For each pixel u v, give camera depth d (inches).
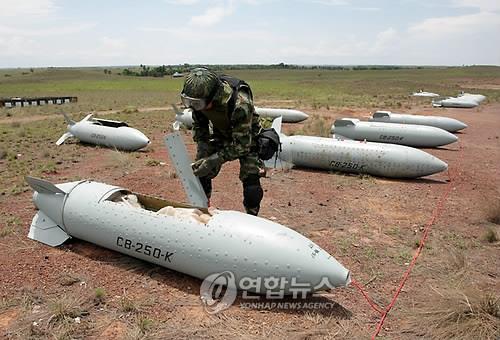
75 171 362.0
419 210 265.9
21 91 1946.4
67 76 3929.6
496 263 190.1
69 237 196.1
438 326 139.4
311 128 593.0
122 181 323.9
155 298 154.6
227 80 177.2
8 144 498.6
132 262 181.8
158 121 754.8
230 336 133.1
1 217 235.6
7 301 150.8
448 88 2142.0
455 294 149.9
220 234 152.9
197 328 137.3
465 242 213.9
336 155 350.9
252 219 157.9
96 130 472.4
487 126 706.8
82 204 185.5
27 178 199.0
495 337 132.3
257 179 194.5
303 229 228.4
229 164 389.7
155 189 301.7
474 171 379.2
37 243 199.2
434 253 199.6
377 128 501.0
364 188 314.5
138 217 169.6
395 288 166.6
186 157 191.9
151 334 132.7
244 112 172.7
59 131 614.9
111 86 2377.0
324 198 286.4
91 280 166.9
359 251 200.8
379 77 3575.3
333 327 139.0
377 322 143.2
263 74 4581.7
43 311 145.0
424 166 332.8
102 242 180.4
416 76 3666.3
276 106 1058.1
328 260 143.4
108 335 133.3
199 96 166.1
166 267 166.6
